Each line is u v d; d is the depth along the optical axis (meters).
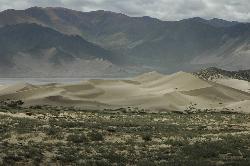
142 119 123.00
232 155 58.84
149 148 63.22
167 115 153.25
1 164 46.75
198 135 80.81
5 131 70.88
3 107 151.50
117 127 89.94
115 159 53.81
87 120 104.88
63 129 77.44
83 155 55.22
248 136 78.75
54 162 50.62
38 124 83.19
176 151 60.62
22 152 52.84
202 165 50.47
